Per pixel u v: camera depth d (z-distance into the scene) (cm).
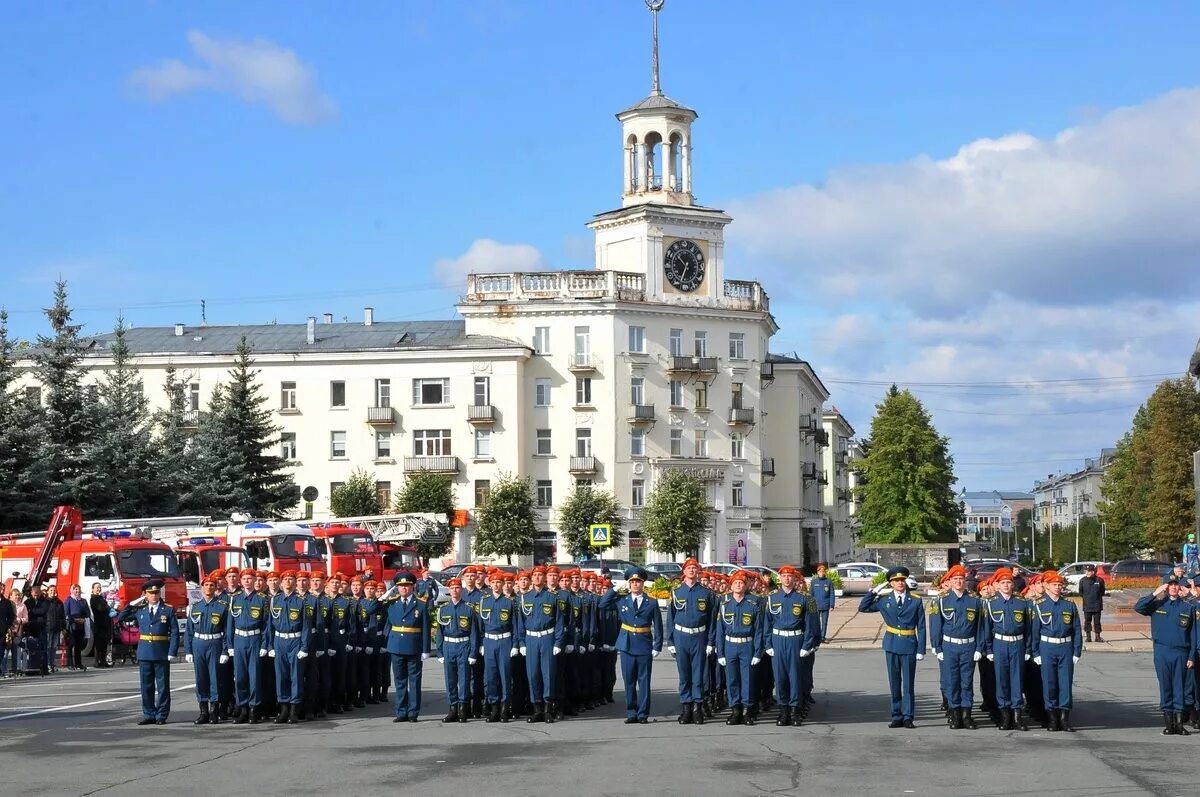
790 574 2286
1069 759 1872
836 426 15375
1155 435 10262
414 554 5959
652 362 9456
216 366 9412
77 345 6138
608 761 1888
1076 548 15575
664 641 2352
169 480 6519
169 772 1845
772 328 10400
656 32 9769
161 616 2394
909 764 1836
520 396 9294
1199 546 6034
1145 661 3559
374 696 2738
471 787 1691
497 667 2378
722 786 1680
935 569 8150
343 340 9712
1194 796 1587
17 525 5588
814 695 2747
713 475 9550
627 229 9581
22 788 1734
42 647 3653
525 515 8831
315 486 9338
